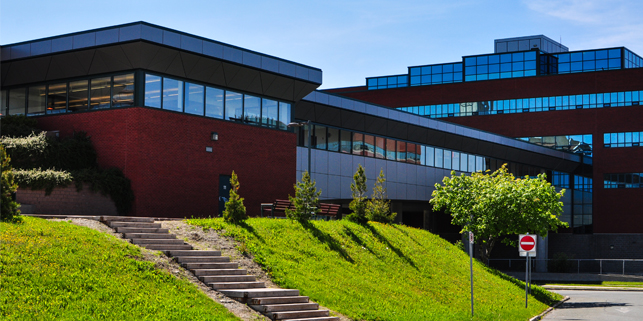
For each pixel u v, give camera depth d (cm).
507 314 2442
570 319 2511
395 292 2319
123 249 1794
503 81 7544
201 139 3256
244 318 1620
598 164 7000
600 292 4384
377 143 4719
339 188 4306
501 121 7500
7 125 3141
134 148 2984
